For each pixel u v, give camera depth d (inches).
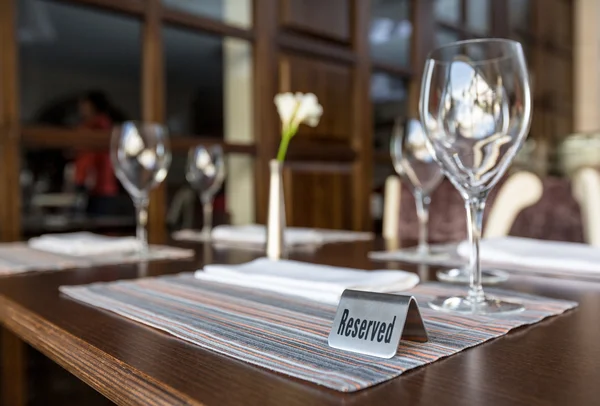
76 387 60.4
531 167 132.6
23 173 69.9
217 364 13.5
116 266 31.5
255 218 92.7
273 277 22.3
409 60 123.5
